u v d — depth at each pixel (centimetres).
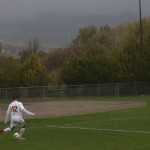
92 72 12594
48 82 12725
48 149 2862
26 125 4681
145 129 3981
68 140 3312
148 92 12281
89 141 3231
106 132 3809
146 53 12694
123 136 3488
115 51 12950
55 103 9469
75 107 7812
